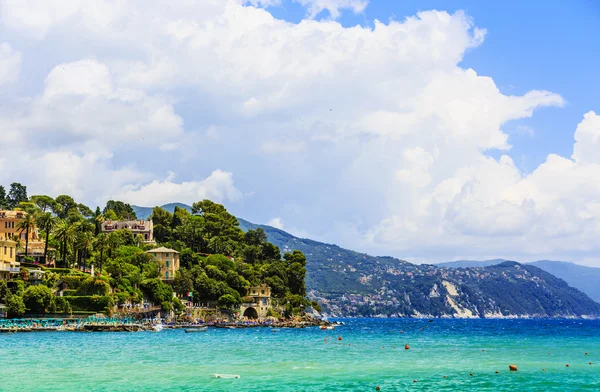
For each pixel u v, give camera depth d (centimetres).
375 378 9675
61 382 9194
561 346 16162
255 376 9850
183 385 8994
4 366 10800
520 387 8931
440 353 13712
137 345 15238
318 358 12462
